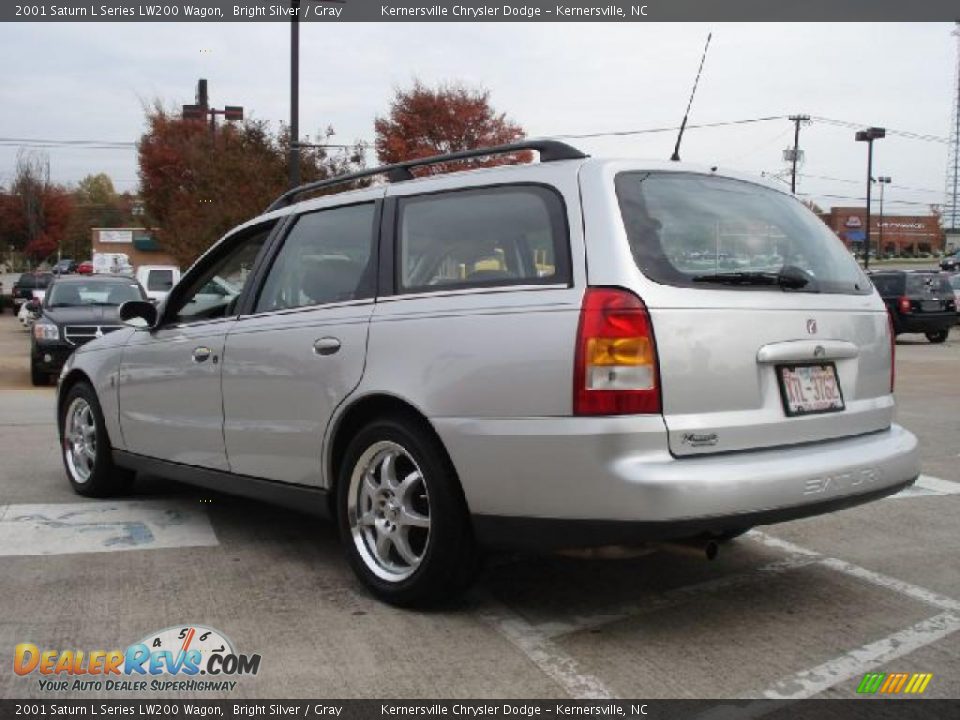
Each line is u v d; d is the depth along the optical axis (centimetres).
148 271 2405
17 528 539
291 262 483
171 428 536
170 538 521
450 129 2906
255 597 423
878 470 399
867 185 4844
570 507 350
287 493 464
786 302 390
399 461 416
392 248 429
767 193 443
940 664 354
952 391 1238
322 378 433
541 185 388
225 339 494
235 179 2384
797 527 553
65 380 637
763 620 399
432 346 388
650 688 333
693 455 353
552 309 358
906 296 2125
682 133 472
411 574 400
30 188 6256
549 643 372
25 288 3794
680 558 490
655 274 359
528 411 357
